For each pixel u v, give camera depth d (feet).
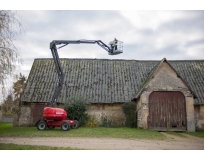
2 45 45.98
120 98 75.82
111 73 85.87
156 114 66.44
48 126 60.70
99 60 92.53
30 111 75.61
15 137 44.91
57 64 63.21
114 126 74.23
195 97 68.18
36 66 87.92
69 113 70.23
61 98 75.92
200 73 83.35
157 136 49.83
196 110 73.41
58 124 59.36
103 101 74.90
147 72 86.22
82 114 71.26
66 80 82.53
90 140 42.24
